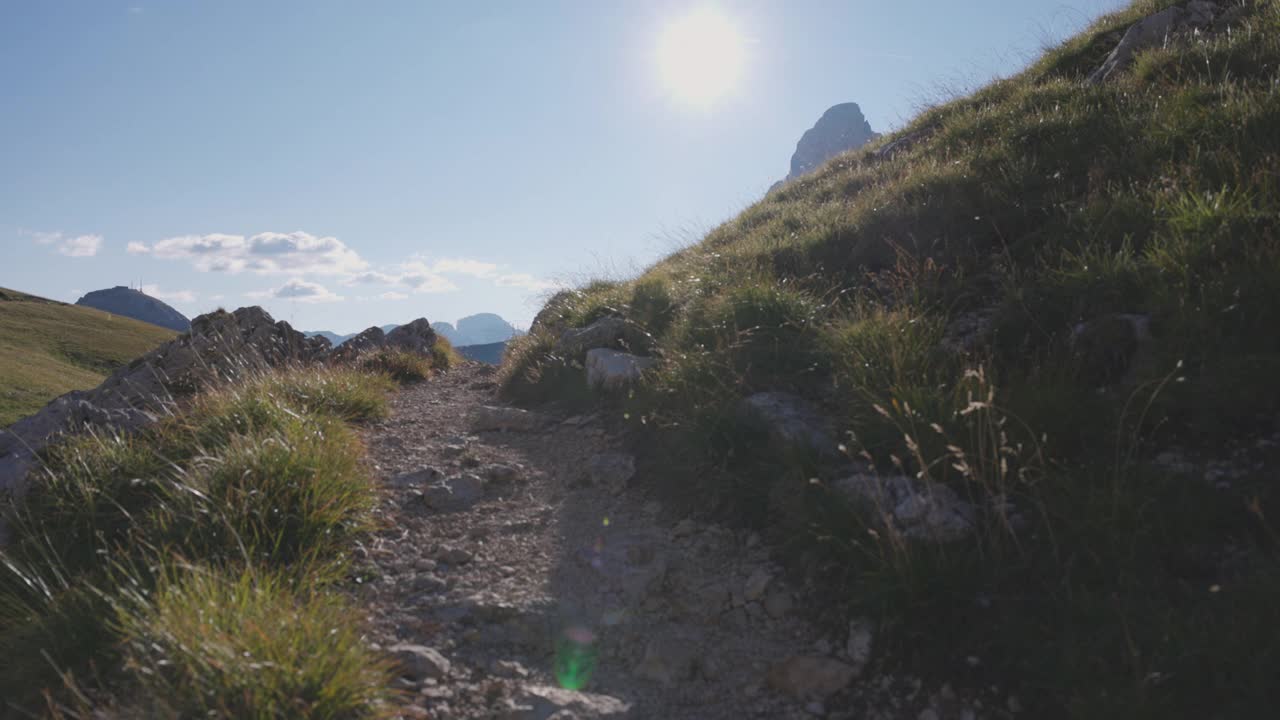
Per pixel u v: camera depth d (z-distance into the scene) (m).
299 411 7.39
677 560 4.35
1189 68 8.62
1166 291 4.50
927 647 3.25
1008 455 3.89
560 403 8.05
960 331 5.61
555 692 3.31
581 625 3.90
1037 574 3.30
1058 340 4.92
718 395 5.59
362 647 3.37
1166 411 3.92
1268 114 6.11
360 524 4.97
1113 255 5.46
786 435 4.82
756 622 3.74
